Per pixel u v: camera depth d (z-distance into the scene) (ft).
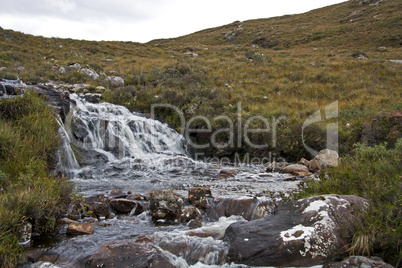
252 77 78.74
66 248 13.58
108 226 16.60
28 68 68.95
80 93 54.44
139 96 56.85
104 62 90.53
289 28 189.88
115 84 62.95
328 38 154.51
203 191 19.99
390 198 14.58
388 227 12.12
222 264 12.69
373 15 176.24
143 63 88.58
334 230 12.50
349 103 57.98
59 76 63.82
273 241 12.43
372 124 40.22
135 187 25.99
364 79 74.69
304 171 32.37
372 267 10.62
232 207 18.52
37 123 27.58
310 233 12.36
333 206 13.51
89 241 14.33
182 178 30.27
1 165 20.71
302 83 72.54
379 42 135.54
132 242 13.10
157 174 32.09
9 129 23.94
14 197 14.62
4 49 84.89
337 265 11.12
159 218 17.54
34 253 13.11
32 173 18.02
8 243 12.39
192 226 16.49
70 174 29.66
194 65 86.02
